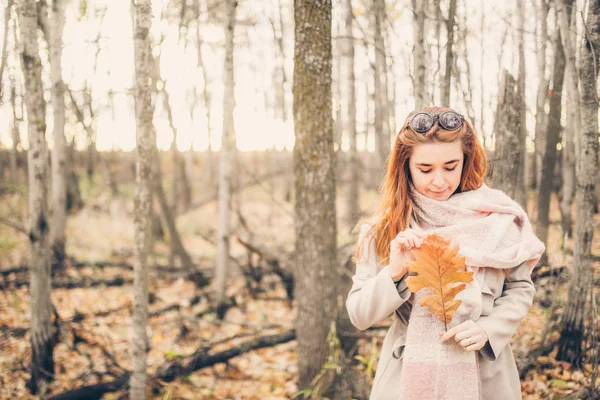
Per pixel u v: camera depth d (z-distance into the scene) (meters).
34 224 3.25
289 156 11.95
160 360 3.89
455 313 1.30
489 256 1.32
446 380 1.28
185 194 9.83
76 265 6.28
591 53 2.28
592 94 2.33
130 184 11.26
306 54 2.82
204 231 8.77
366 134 10.27
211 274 6.16
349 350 3.18
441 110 1.41
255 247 5.30
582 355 2.54
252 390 3.42
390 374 1.45
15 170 8.58
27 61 3.08
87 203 9.20
